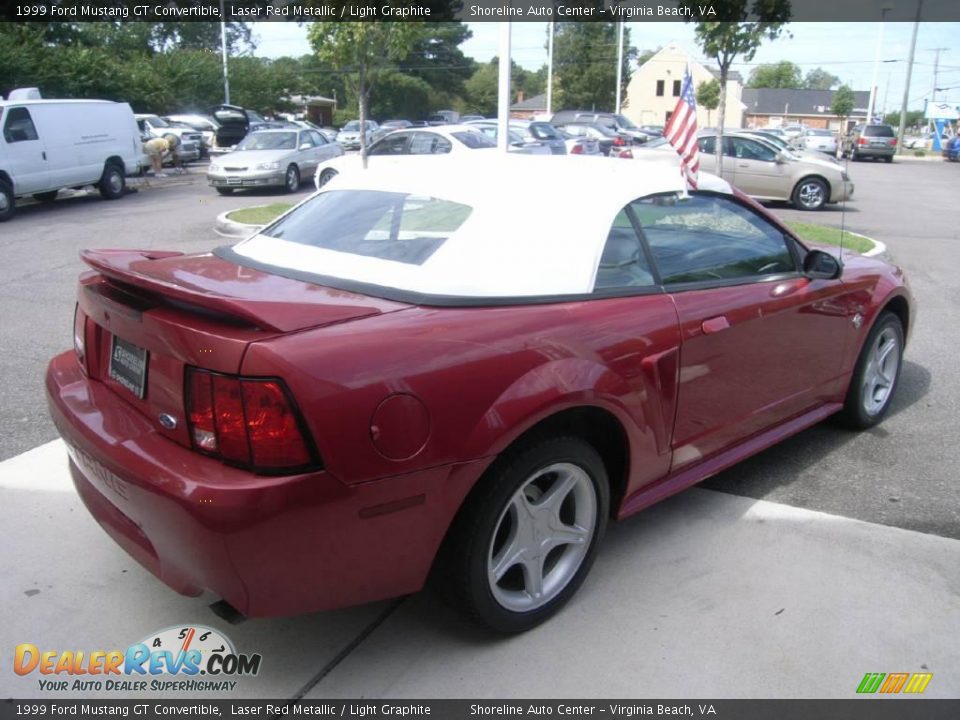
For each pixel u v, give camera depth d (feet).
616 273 10.09
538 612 9.31
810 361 13.00
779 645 9.16
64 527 11.37
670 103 261.44
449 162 11.98
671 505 12.35
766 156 54.08
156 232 40.11
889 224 46.83
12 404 16.02
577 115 114.21
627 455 9.87
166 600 9.84
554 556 9.82
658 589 10.18
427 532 7.94
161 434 8.00
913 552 11.05
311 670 8.71
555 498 9.26
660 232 10.88
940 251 36.96
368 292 8.82
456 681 8.55
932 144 174.60
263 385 7.09
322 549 7.41
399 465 7.55
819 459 14.06
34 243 36.96
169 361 7.77
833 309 13.17
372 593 7.95
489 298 8.88
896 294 14.82
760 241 12.46
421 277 9.00
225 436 7.25
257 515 7.04
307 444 7.14
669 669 8.77
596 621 9.55
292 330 7.50
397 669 8.73
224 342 7.25
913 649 9.12
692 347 10.43
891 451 14.43
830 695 8.43
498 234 9.55
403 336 7.86
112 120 54.80
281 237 11.14
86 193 58.90
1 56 93.81
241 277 9.36
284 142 61.82
